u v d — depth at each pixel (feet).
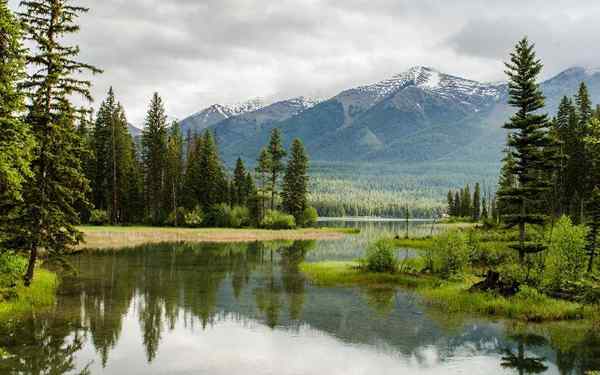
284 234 269.64
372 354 62.85
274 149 316.19
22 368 55.31
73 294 98.17
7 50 62.59
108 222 250.78
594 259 105.91
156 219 272.92
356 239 264.31
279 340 68.44
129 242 207.21
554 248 105.09
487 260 141.59
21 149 63.41
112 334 69.87
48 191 86.99
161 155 277.23
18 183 62.08
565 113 228.63
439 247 123.44
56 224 88.28
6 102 62.69
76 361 58.03
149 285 110.32
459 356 62.59
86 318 78.54
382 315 84.38
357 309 88.94
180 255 168.66
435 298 98.68
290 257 170.40
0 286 86.84
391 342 68.08
